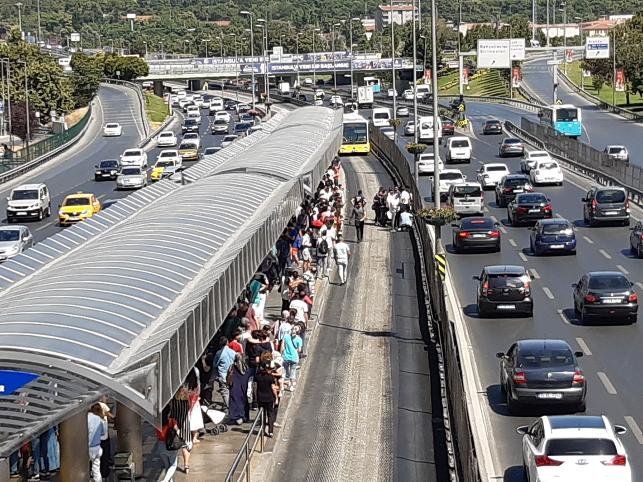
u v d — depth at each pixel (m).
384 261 49.66
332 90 192.38
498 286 37.72
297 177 42.97
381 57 188.88
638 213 61.72
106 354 16.42
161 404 16.30
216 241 27.97
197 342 20.25
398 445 25.53
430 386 30.22
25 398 14.81
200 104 173.25
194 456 23.30
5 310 18.72
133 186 81.44
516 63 162.50
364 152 99.38
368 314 39.31
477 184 61.25
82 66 160.50
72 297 19.72
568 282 43.94
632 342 34.41
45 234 62.28
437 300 35.00
